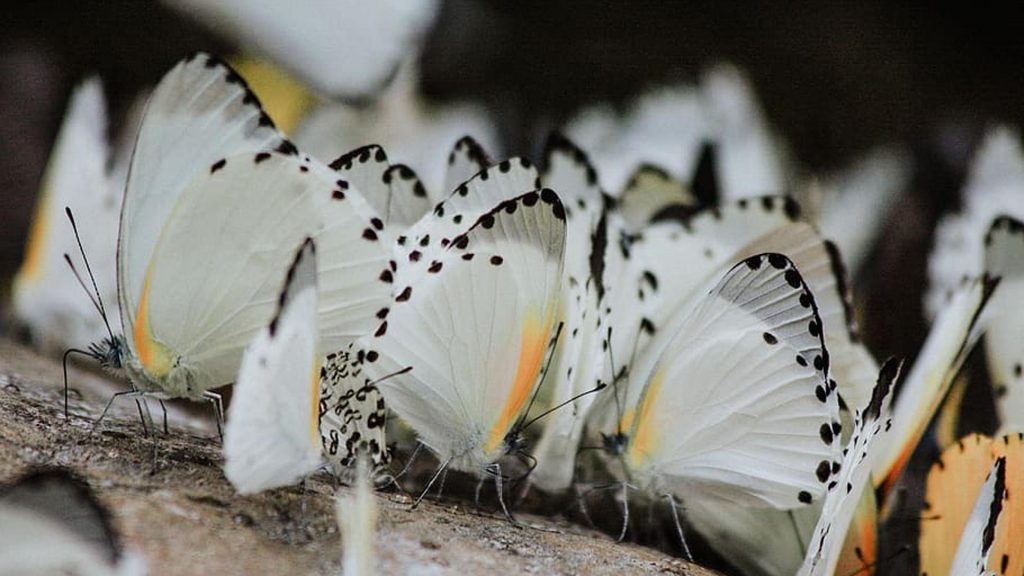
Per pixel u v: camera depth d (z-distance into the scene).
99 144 0.58
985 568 0.50
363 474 0.49
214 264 0.50
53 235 0.57
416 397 0.51
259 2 0.65
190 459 0.51
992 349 0.53
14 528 0.48
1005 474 0.50
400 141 0.66
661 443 0.52
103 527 0.48
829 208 0.68
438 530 0.50
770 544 0.52
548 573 0.50
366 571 0.49
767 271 0.51
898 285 0.60
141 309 0.50
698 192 0.64
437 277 0.50
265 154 0.50
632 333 0.52
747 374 0.51
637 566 0.51
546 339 0.51
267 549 0.49
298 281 0.48
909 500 0.53
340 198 0.50
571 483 0.52
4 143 0.66
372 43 0.65
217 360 0.50
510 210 0.50
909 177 0.74
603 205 0.52
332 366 0.50
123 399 0.54
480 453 0.51
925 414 0.52
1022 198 0.60
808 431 0.51
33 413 0.52
